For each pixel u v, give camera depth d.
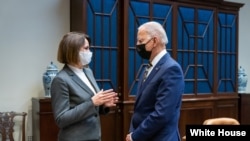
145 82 1.98
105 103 2.00
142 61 3.87
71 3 3.83
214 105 4.53
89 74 2.14
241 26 5.48
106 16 3.67
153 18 3.93
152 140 1.90
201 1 4.34
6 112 3.44
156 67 1.95
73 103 1.95
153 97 1.92
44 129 3.38
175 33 4.12
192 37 4.29
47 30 3.79
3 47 3.57
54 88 1.94
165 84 1.85
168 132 1.88
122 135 3.75
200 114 4.38
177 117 1.92
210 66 4.50
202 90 4.42
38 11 3.74
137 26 3.82
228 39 4.74
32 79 3.72
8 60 3.59
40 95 3.77
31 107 3.71
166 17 4.04
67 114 1.88
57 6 3.83
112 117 3.72
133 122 2.02
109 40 3.69
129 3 3.75
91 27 3.57
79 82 1.99
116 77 3.76
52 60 3.83
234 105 4.81
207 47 4.46
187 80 4.25
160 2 3.99
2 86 3.57
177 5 4.14
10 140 3.40
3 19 3.56
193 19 4.29
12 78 3.62
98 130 2.06
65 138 1.95
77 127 1.94
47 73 3.52
